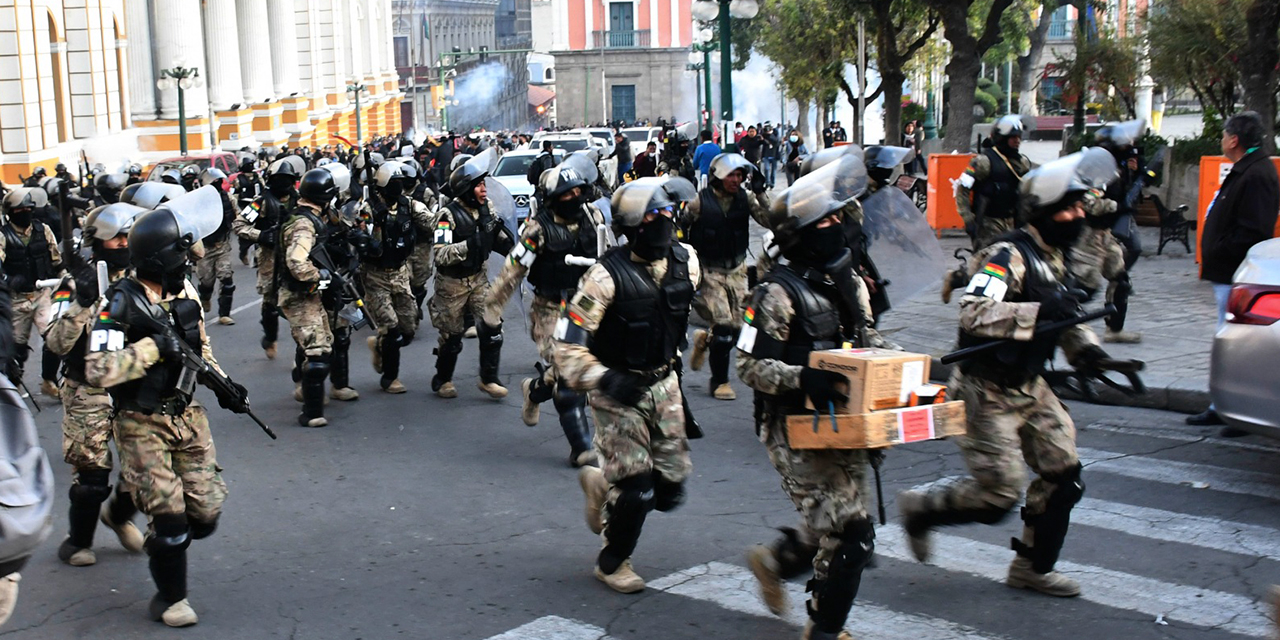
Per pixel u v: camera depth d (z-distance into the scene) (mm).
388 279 10641
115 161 37750
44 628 5750
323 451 8891
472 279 10133
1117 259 10477
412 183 10750
